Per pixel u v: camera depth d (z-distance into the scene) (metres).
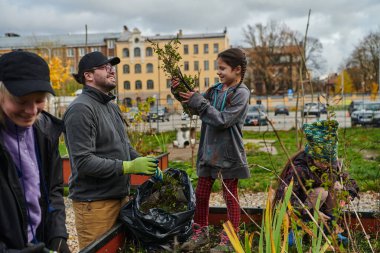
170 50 3.38
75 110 2.96
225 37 70.75
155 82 72.69
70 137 2.96
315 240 2.32
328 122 2.77
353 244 2.44
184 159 11.56
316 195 3.25
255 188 7.15
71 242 4.63
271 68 61.47
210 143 3.41
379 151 12.02
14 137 1.96
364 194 6.53
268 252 2.17
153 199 3.36
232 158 3.37
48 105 13.73
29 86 1.76
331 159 2.80
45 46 36.16
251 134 20.89
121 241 3.16
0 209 1.85
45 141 2.14
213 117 3.25
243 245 3.18
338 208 2.54
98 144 3.10
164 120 24.64
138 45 72.75
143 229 3.04
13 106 1.81
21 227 1.93
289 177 3.40
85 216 3.10
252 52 62.75
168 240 3.10
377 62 56.28
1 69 1.80
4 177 1.87
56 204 2.22
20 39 72.12
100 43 74.31
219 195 6.93
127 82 73.44
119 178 3.15
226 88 3.50
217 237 3.62
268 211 2.25
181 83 3.38
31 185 2.03
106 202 3.12
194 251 3.24
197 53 71.19
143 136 8.80
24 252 1.76
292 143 15.66
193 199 3.27
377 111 22.70
